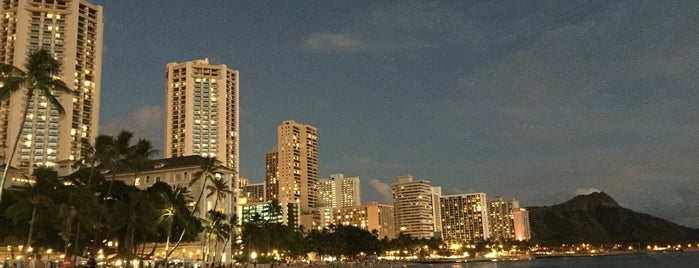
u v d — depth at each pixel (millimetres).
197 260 146750
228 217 181000
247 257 196375
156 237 124500
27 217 93562
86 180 108250
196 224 129875
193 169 181875
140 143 104750
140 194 106188
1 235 100625
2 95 61781
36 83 64562
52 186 99688
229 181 197000
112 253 124375
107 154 100188
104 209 95250
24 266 73000
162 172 184375
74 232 104938
